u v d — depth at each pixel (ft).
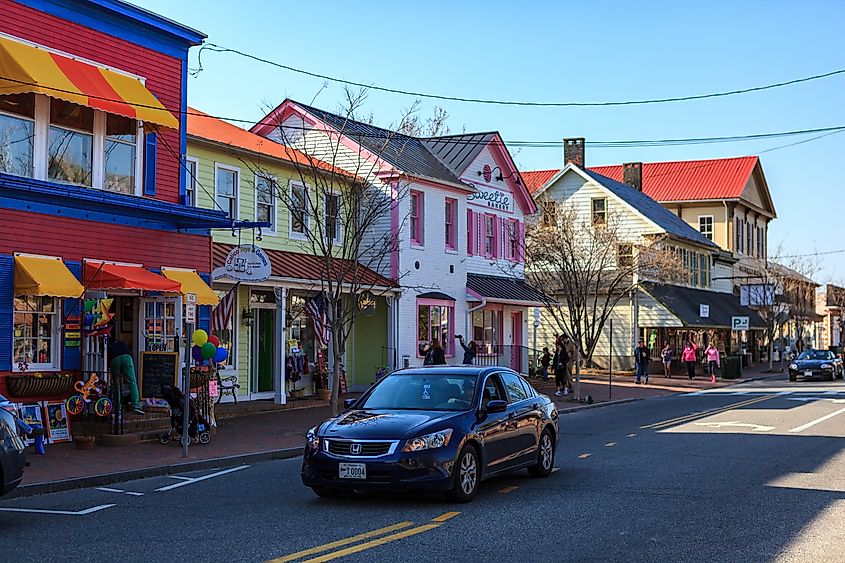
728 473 45.98
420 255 102.17
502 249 122.62
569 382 108.37
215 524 33.30
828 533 31.53
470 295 110.52
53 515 35.83
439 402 39.91
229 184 82.74
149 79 64.34
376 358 99.50
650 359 152.97
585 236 153.58
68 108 59.00
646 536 30.99
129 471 46.01
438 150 116.88
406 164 102.42
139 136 63.67
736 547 29.35
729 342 191.62
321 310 86.89
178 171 66.74
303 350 92.22
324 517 34.37
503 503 37.37
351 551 28.58
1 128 54.95
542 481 43.60
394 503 37.40
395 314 98.27
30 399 55.21
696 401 103.04
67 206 56.95
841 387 128.77
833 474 45.55
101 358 59.47
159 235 63.72
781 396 108.27
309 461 36.94
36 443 51.78
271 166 86.84
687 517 34.37
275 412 79.10
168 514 35.65
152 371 63.87
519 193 127.03
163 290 58.75
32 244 54.85
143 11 62.75
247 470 49.42
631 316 154.10
